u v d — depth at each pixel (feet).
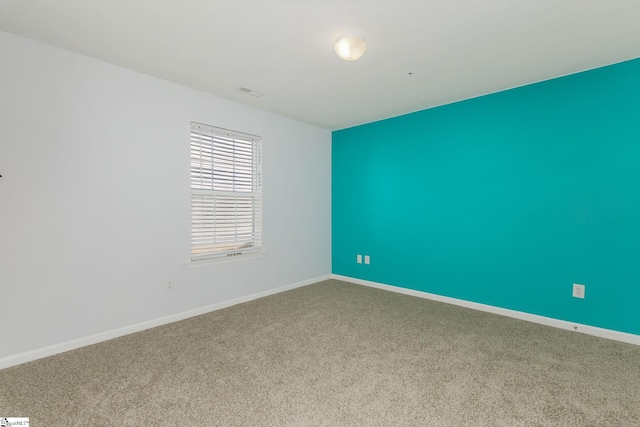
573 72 8.54
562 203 8.87
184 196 9.70
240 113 11.14
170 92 9.32
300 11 5.85
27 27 6.49
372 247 13.64
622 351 7.38
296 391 5.77
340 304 11.11
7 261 6.73
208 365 6.73
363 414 5.12
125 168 8.45
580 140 8.55
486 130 10.26
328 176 15.03
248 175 11.68
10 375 6.33
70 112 7.53
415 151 12.10
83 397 5.58
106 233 8.13
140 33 6.66
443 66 8.13
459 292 11.04
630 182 7.86
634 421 4.91
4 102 6.68
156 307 9.09
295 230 13.39
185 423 4.90
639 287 7.77
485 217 10.36
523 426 4.83
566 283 8.84
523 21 6.14
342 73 8.59
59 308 7.41
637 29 6.42
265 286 12.18
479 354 7.23
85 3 5.66
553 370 6.50
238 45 7.12
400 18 6.05
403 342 7.90
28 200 6.98
